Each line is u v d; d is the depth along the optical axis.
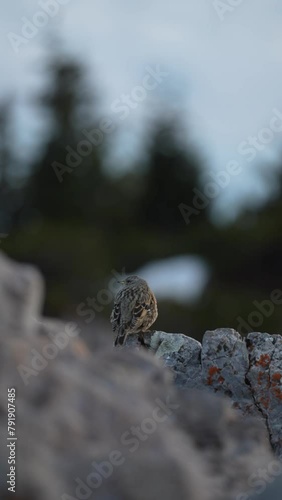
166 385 10.18
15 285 9.29
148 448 8.72
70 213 69.94
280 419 14.59
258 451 10.27
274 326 54.38
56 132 71.44
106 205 70.12
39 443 8.27
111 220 69.56
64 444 8.40
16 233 64.44
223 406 10.45
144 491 8.29
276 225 59.94
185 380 15.16
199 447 9.96
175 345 15.66
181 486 8.43
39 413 8.49
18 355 8.87
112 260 63.72
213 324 54.88
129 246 65.00
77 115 72.25
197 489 8.54
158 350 15.70
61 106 72.00
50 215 70.06
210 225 63.25
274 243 58.94
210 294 57.81
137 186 70.50
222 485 9.47
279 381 14.84
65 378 8.88
